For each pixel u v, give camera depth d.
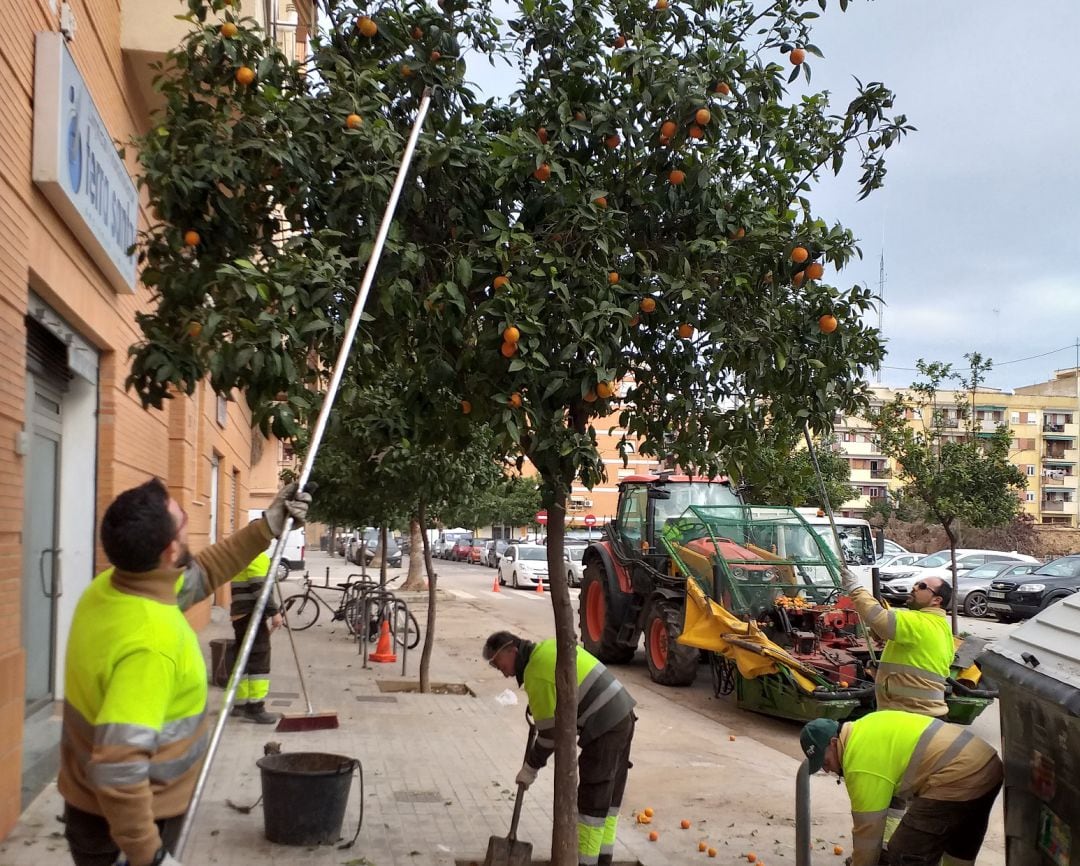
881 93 5.32
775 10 5.08
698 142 5.04
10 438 5.45
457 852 5.56
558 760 4.98
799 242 4.77
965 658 9.54
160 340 4.38
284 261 4.28
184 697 2.75
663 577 12.94
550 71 5.07
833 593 11.48
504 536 72.19
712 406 5.36
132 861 2.50
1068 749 3.27
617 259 4.93
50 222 6.33
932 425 17.59
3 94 5.31
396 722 9.27
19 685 5.43
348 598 17.48
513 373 4.32
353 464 13.14
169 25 8.49
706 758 8.71
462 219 4.93
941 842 4.36
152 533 2.68
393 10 4.98
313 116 4.52
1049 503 83.00
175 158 4.55
